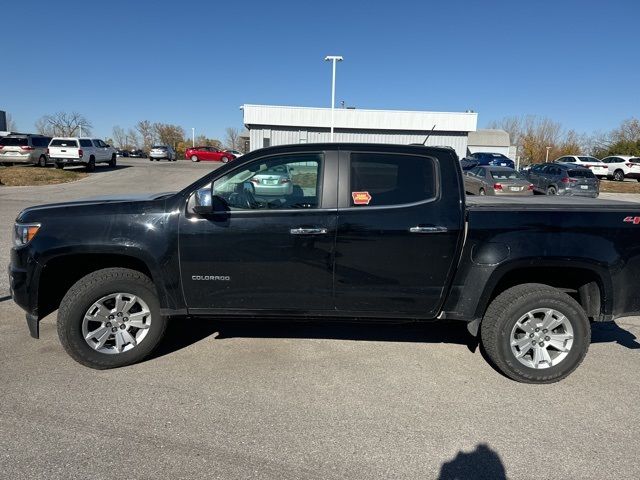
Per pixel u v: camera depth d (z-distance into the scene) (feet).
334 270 12.23
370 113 114.32
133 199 13.02
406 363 13.44
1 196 52.47
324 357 13.69
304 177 12.36
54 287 13.19
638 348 15.01
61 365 12.75
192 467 8.73
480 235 12.14
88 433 9.68
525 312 12.19
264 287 12.37
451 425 10.34
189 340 14.75
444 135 117.91
